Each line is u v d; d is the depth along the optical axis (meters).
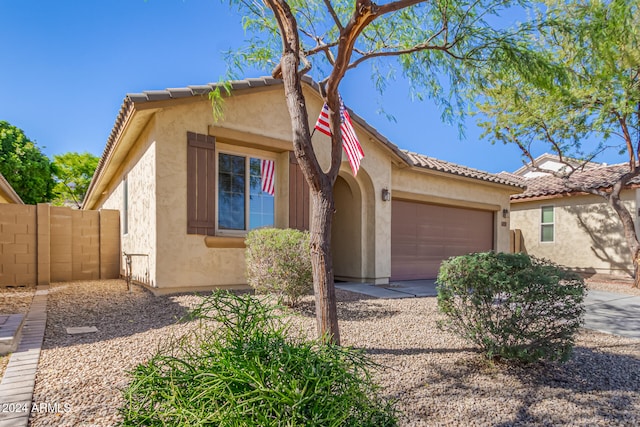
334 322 4.62
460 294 4.83
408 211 13.56
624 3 5.35
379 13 4.85
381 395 3.85
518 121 13.91
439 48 6.12
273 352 2.14
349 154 7.47
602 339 6.46
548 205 18.48
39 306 7.30
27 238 10.64
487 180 15.01
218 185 9.36
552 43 6.04
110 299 7.99
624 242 15.62
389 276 12.26
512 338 4.64
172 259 8.34
